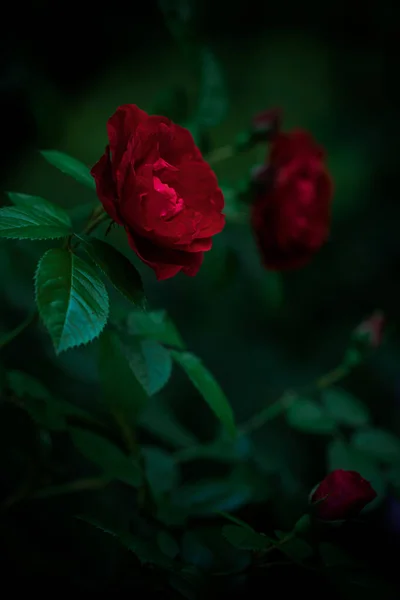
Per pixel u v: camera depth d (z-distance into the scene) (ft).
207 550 1.93
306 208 2.17
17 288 2.24
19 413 1.97
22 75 2.56
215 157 2.23
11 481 2.16
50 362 2.43
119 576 1.90
